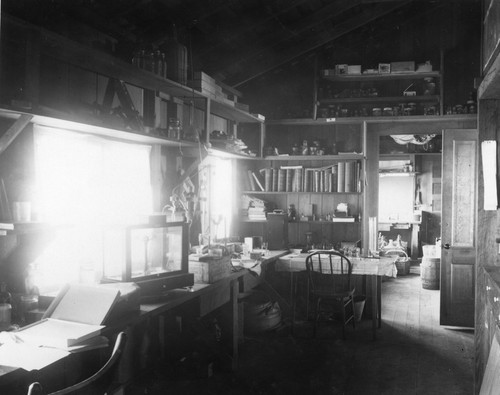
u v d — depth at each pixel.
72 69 3.57
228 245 5.39
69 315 2.82
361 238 6.26
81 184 3.71
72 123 3.18
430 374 4.42
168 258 3.80
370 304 6.30
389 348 5.12
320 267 5.51
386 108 6.43
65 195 3.55
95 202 3.86
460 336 5.60
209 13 4.87
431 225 11.16
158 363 4.41
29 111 2.71
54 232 3.07
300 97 6.74
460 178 5.95
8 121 2.91
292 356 4.82
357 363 4.67
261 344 5.17
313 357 4.81
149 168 4.52
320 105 6.75
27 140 3.05
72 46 3.08
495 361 3.20
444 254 6.00
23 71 2.79
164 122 4.86
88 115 3.34
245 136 6.77
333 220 6.29
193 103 5.21
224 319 4.49
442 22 6.62
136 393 3.89
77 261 3.62
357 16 6.15
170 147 4.86
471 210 5.91
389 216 11.37
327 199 6.53
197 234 5.38
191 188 5.25
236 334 4.52
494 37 3.50
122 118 3.68
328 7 5.66
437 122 6.39
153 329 4.38
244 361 4.66
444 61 6.55
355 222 6.31
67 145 3.57
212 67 5.80
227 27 5.36
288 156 6.38
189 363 4.27
